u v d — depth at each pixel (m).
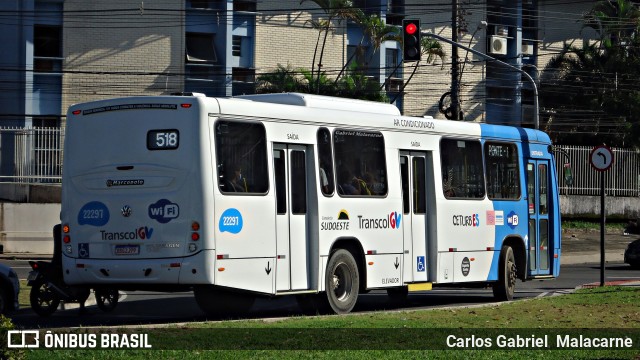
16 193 94.75
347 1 123.94
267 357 29.89
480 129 55.59
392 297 53.59
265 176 42.72
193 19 118.25
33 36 111.75
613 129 138.75
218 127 40.84
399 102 134.25
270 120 43.22
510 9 144.50
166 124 40.72
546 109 144.00
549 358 31.69
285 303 53.38
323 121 45.91
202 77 119.00
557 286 67.50
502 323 40.50
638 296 53.62
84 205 42.09
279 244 43.22
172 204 40.34
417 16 135.38
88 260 41.91
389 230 49.03
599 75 140.75
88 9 113.88
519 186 58.16
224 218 40.62
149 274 40.59
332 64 127.56
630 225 125.00
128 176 41.19
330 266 45.56
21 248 94.06
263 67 122.81
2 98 111.31
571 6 149.12
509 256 56.81
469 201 54.00
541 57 147.00
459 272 52.94
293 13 124.69
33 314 46.44
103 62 114.62
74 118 42.62
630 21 144.75
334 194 45.97
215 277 40.16
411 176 50.78
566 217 125.50
